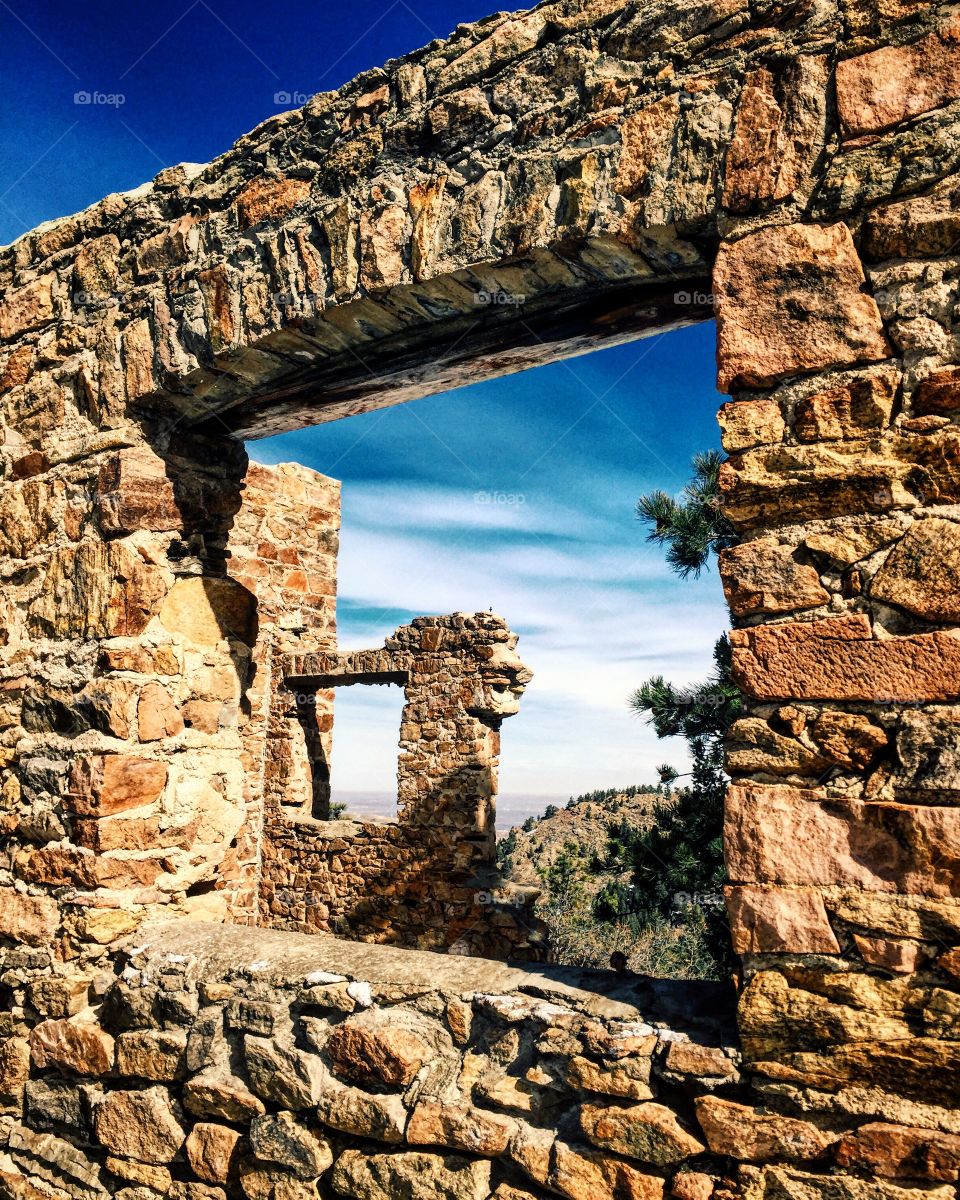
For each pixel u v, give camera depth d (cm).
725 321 222
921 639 193
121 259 359
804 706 204
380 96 295
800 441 213
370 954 276
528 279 266
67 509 363
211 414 356
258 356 317
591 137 249
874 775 194
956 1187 173
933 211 202
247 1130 265
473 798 833
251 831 899
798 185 217
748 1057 196
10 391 397
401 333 301
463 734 848
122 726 326
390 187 283
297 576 928
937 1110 178
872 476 203
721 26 235
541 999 234
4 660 371
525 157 258
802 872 196
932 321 202
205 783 354
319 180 304
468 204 264
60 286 382
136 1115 286
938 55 205
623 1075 208
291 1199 249
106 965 315
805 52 221
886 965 185
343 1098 244
